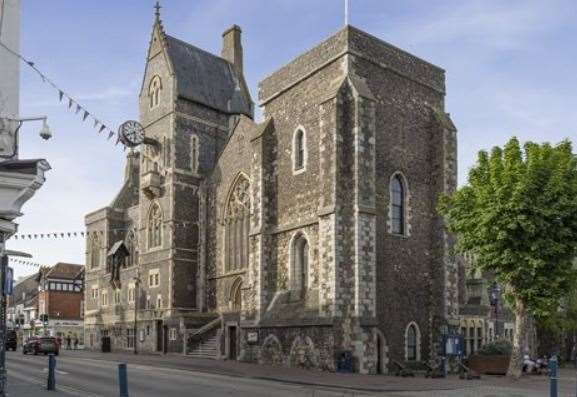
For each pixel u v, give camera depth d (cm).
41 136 1219
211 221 4762
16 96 1177
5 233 1110
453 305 3378
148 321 4897
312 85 3459
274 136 3722
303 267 3422
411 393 2103
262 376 2656
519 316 2759
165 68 4938
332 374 2817
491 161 2734
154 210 4994
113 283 5603
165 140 4869
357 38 3284
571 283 2742
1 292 1125
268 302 3562
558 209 2614
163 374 2653
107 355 4319
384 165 3309
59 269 8131
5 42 1173
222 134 5084
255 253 3638
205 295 4712
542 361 3388
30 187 1077
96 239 6238
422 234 3441
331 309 3033
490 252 2684
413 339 3300
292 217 3491
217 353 4091
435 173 3522
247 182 4381
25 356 3966
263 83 3853
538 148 2680
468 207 2816
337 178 3111
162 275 4772
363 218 3059
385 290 3200
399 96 3456
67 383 2191
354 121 3134
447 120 3575
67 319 7962
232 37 5528
